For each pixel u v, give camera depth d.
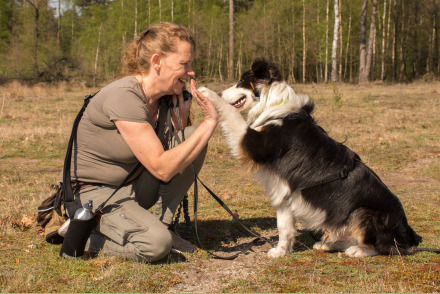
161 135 3.52
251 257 3.62
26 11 39.56
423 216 4.76
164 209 3.61
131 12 38.94
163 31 3.15
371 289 2.85
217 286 2.99
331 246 3.73
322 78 47.53
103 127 3.16
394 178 6.83
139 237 3.18
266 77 4.00
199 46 39.41
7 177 6.55
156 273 3.16
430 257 3.47
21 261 3.31
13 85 25.86
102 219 3.26
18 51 35.56
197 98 3.15
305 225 3.66
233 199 5.50
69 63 30.03
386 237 3.46
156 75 3.20
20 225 4.21
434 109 13.65
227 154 8.48
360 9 44.31
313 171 3.47
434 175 6.87
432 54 47.16
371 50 31.14
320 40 40.34
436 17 44.69
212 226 4.41
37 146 9.05
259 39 39.72
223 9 43.81
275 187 3.59
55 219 3.60
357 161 3.66
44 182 6.21
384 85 27.05
